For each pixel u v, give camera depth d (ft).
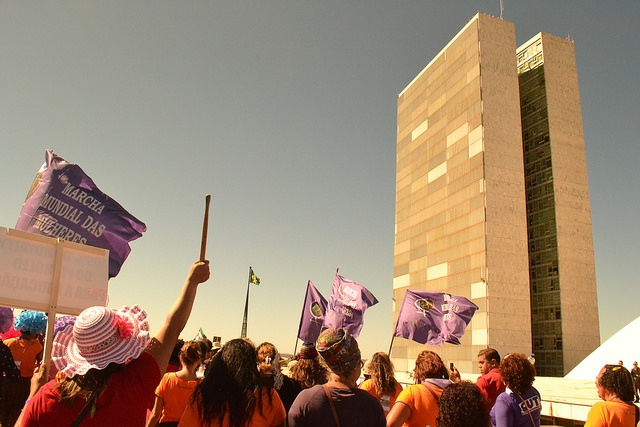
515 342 255.29
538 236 294.87
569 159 297.53
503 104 288.71
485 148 278.87
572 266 280.10
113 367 9.39
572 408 55.47
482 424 11.72
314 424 12.67
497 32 299.17
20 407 22.31
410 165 355.15
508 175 278.67
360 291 49.80
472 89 294.05
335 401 12.86
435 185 319.47
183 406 19.74
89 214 22.65
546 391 94.53
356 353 13.56
